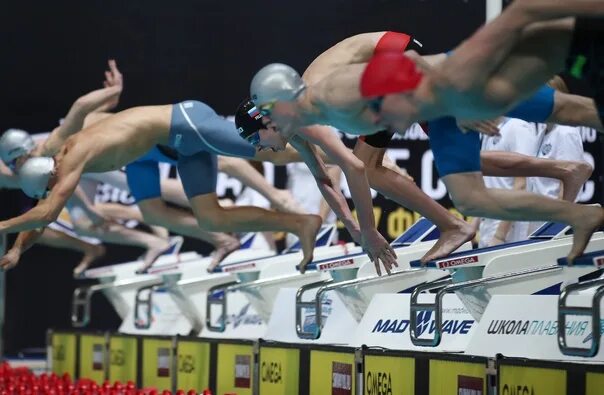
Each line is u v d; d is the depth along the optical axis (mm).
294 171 41688
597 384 18719
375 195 42906
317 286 26906
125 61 46156
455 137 20594
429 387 22547
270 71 18328
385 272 26859
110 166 28703
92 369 37844
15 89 46062
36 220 26578
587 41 16828
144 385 34469
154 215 33281
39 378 35281
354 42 22953
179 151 29406
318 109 17953
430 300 24984
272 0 45156
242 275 31984
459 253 23656
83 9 46219
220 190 44719
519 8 16062
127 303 38844
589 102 20453
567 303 20938
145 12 46094
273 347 28031
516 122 30125
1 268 28422
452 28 42094
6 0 46000
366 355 24406
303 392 26688
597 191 38688
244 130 23938
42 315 46750
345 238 42312
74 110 32750
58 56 46250
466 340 23625
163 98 46000
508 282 23078
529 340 21453
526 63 16781
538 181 30719
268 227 28141
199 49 45875
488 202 20312
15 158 32500
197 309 35156
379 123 17297
